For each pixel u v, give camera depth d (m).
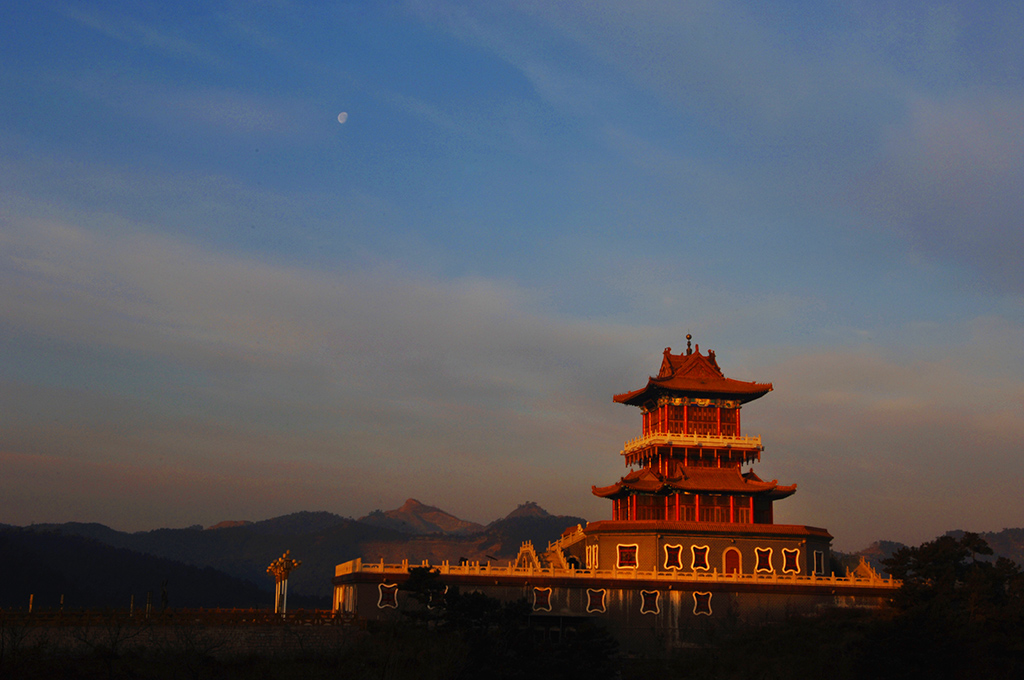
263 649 85.38
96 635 80.19
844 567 132.25
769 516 132.00
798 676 95.00
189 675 76.19
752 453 132.75
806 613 116.44
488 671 83.94
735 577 116.62
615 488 129.88
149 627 82.50
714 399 136.12
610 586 114.44
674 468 131.62
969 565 120.75
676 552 120.25
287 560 114.81
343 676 79.81
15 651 73.56
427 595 95.12
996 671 91.44
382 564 110.56
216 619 86.50
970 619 99.50
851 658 93.69
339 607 121.00
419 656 83.44
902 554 120.06
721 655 107.00
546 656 86.81
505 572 112.88
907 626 90.81
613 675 93.38
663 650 112.62
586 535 127.69
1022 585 112.00
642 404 143.38
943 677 87.75
